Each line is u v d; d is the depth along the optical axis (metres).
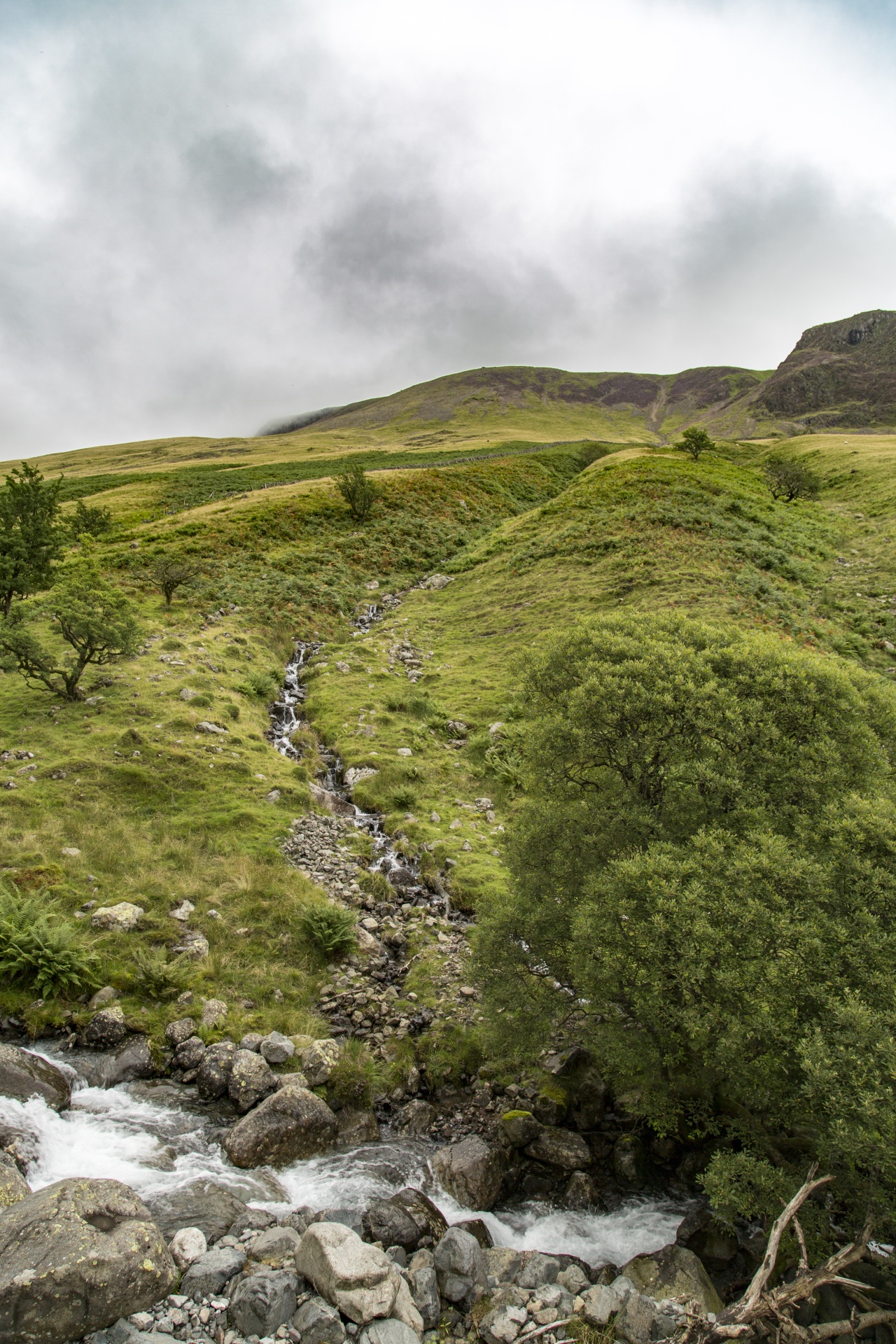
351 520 53.31
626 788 12.30
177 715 23.02
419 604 41.09
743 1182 8.57
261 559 44.47
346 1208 9.00
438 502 59.62
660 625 14.48
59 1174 8.76
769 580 36.22
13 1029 11.23
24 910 12.70
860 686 12.64
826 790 10.80
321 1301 7.05
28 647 22.39
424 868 18.02
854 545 44.00
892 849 9.41
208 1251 7.65
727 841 9.91
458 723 26.48
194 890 15.15
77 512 50.84
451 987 13.85
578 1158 10.30
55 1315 6.24
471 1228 8.87
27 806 16.91
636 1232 9.30
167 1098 10.52
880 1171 8.08
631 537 42.44
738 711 11.24
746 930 8.69
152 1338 6.43
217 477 81.31
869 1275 8.44
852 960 8.48
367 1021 12.84
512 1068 12.09
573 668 13.25
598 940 9.44
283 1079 10.78
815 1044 7.86
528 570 41.84
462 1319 7.57
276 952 14.08
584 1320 7.50
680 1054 9.48
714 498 50.16
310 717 26.95
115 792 18.41
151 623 32.16
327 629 37.12
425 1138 10.73
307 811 19.77
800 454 76.50
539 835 12.05
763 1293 7.45
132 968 12.66
